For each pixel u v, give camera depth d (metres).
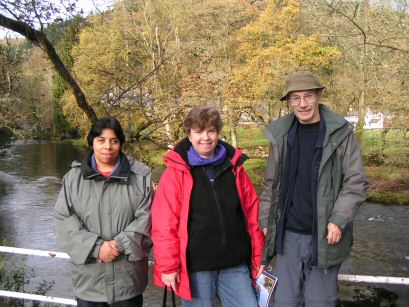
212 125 2.47
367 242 12.66
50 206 18.25
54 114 45.44
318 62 20.16
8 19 5.86
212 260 2.52
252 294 2.61
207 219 2.51
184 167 2.50
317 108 2.64
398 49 10.51
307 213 2.60
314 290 2.60
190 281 2.55
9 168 28.52
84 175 2.60
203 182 2.54
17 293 3.55
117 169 2.64
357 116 19.44
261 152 27.70
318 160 2.54
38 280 9.06
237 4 27.33
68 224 2.59
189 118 2.51
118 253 2.56
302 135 2.67
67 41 7.58
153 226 2.52
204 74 10.80
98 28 12.03
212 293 2.60
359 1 11.43
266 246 2.70
